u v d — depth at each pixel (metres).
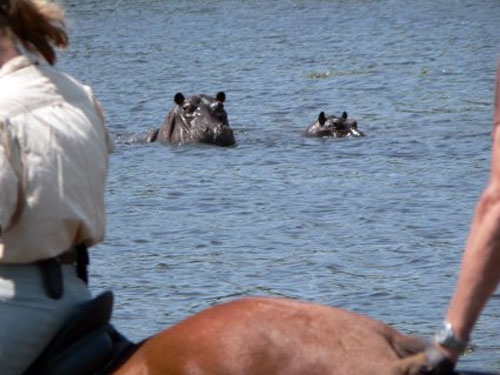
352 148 51.81
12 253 13.28
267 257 32.03
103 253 32.75
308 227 35.84
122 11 135.50
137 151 52.22
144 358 12.88
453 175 44.72
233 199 40.66
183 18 127.38
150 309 26.91
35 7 13.68
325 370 12.01
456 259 31.42
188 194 41.84
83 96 13.87
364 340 12.23
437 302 27.16
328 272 30.23
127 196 41.66
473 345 23.50
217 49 100.06
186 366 12.43
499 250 10.45
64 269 13.62
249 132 58.03
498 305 26.20
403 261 31.33
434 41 101.44
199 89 76.25
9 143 13.09
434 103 67.06
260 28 116.81
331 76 80.75
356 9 132.38
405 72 81.81
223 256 32.19
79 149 13.40
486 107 64.88
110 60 93.75
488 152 49.97
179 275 30.12
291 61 90.50
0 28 13.69
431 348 11.15
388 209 38.41
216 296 28.12
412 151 50.69
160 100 71.19
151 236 34.84
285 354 12.19
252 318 12.61
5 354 13.38
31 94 13.41
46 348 13.53
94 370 13.32
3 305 13.42
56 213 13.23
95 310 13.38
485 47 95.94
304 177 44.91
